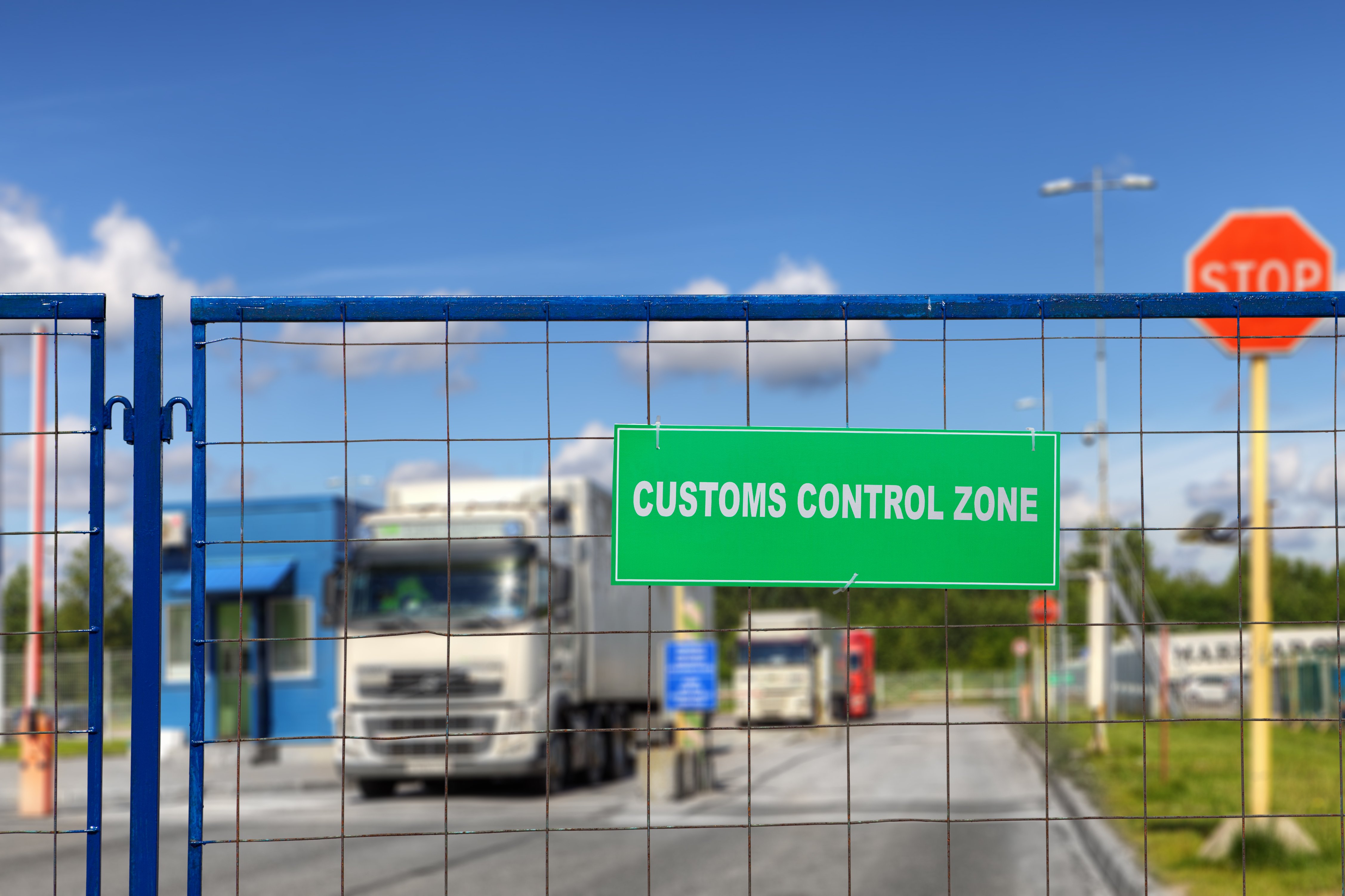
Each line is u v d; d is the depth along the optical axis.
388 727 17.23
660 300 3.63
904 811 15.95
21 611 58.19
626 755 22.03
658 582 3.51
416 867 11.40
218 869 11.34
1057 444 3.63
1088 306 3.70
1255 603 10.06
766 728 3.42
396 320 3.61
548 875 3.31
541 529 18.05
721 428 3.57
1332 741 21.17
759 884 10.29
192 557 3.52
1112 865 10.05
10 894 10.15
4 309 3.55
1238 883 8.78
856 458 3.59
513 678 17.17
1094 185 36.19
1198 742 24.23
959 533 3.59
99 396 3.55
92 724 3.44
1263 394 9.73
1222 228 10.68
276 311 3.59
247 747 27.27
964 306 3.69
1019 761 25.39
